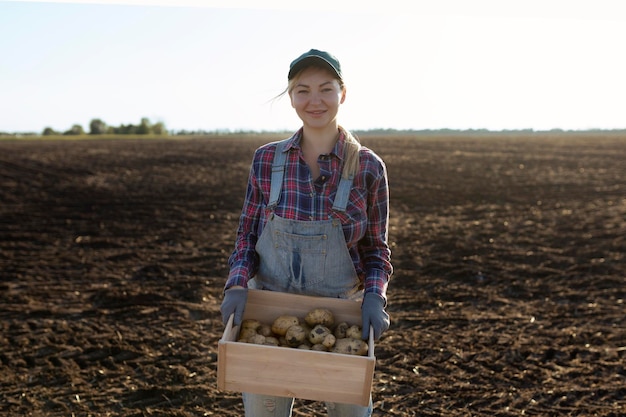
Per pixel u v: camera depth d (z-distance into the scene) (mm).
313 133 2107
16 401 3395
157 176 16188
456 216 9977
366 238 2256
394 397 3488
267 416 2197
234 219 9828
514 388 3609
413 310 5148
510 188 13477
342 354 1852
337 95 2053
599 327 4676
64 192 12938
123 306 5211
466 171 17328
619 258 6844
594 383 3676
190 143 36031
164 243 7953
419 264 6703
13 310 5047
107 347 4215
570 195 12320
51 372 3797
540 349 4223
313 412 3318
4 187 13562
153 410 3283
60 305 5223
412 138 41312
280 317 2168
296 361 1877
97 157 22578
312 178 2107
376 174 2127
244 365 1901
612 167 18359
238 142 37812
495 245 7629
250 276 2213
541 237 8117
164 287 5816
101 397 3453
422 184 14227
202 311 5090
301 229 2096
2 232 8547
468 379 3742
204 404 3389
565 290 5699
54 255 7207
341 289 2195
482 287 5848
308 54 2014
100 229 8875
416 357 4090
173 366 3904
